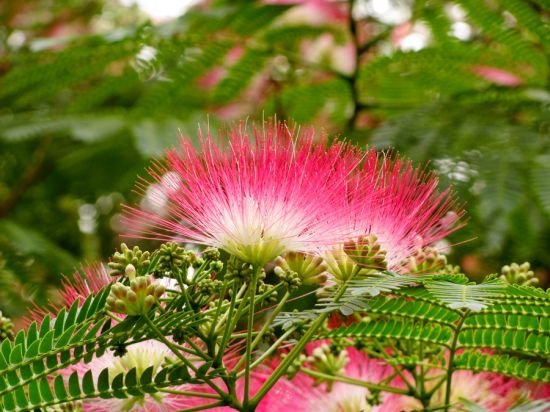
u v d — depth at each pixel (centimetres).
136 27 63
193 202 41
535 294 40
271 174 41
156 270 41
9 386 39
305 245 41
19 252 62
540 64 63
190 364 40
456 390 45
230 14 65
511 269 44
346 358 46
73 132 63
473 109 58
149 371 39
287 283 41
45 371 39
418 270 43
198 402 43
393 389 44
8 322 43
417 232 43
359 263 41
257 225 41
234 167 41
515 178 53
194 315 40
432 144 55
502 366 43
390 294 42
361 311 42
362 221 42
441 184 53
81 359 41
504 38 63
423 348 45
